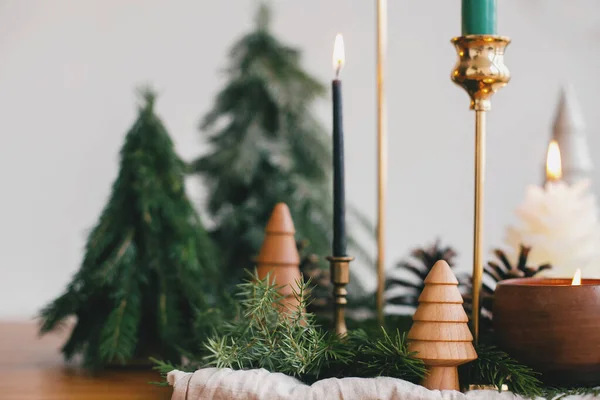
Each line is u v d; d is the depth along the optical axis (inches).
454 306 22.9
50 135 76.0
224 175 45.0
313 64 74.4
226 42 75.8
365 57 74.0
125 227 31.7
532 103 72.2
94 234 31.6
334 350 23.7
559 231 29.1
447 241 73.6
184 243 31.6
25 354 35.4
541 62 72.2
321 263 41.6
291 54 48.3
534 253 29.2
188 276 31.3
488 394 22.0
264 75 46.2
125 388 28.0
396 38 73.7
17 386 28.3
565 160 42.4
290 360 23.4
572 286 23.2
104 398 26.3
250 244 42.4
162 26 76.0
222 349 23.9
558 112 43.4
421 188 73.9
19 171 76.0
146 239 31.5
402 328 30.7
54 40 75.9
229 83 47.4
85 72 76.0
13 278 76.3
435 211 73.8
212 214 45.3
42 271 76.3
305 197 44.4
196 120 75.7
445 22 73.3
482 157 25.8
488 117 72.5
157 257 31.3
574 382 23.1
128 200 31.9
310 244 42.7
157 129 32.7
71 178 76.1
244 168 44.6
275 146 45.9
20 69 75.8
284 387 22.1
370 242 73.9
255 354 24.3
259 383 22.1
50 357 34.6
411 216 74.1
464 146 73.4
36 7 75.8
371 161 74.0
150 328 31.1
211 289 33.0
